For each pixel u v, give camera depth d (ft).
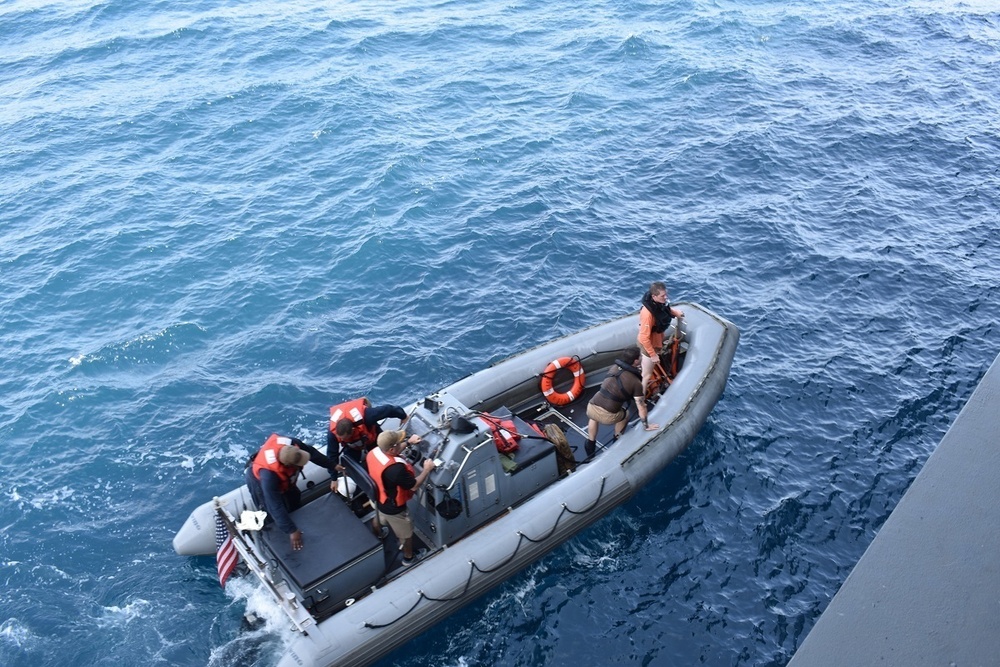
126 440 40.37
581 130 68.18
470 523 31.27
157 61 82.48
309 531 29.04
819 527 34.88
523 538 30.94
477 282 50.96
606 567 33.09
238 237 55.21
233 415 41.68
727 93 73.87
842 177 61.41
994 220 56.29
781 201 58.39
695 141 66.13
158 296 50.26
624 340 40.01
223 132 68.44
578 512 32.27
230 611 31.04
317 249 53.88
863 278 50.62
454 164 63.10
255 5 95.71
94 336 47.34
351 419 30.12
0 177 63.41
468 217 56.75
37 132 69.41
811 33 87.20
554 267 52.19
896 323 46.96
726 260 52.70
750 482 36.94
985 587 9.62
